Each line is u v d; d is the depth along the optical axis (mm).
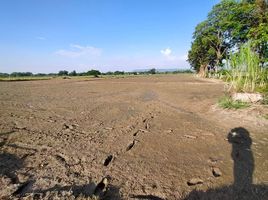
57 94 15008
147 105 10281
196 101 11039
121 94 15141
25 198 2826
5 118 7211
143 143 5074
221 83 24531
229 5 23844
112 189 3193
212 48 37125
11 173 3543
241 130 5891
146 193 3117
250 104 8008
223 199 2982
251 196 3033
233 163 4035
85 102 11219
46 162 3986
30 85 24766
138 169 3797
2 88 20125
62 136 5461
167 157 4305
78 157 4234
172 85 23297
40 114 8039
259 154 4398
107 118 7547
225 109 8055
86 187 3213
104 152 4504
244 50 9320
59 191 2998
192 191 3172
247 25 19578
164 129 6195
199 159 4215
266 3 16938
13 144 4824
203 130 6035
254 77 8898
